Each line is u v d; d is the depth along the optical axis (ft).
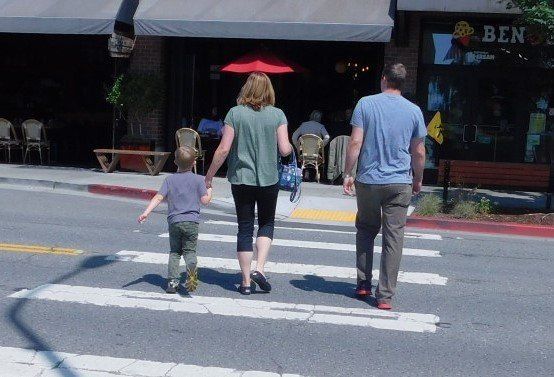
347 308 23.44
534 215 41.70
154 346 19.51
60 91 70.69
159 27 52.85
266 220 24.61
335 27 50.55
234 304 23.36
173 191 23.72
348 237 36.14
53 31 54.54
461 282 27.68
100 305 22.81
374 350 19.86
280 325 21.58
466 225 39.78
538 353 20.13
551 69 54.03
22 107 71.56
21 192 47.47
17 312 21.86
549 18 39.09
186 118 60.39
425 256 32.30
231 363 18.48
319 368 18.39
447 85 55.83
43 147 64.69
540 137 55.36
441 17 54.90
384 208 23.04
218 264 28.71
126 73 58.95
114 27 53.88
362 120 22.59
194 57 60.49
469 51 55.31
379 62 56.85
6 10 55.36
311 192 49.44
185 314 22.26
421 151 22.79
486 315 23.48
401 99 22.81
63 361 18.13
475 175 55.42
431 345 20.44
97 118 69.72
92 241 32.37
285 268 28.50
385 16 50.37
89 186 49.11
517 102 55.36
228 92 62.39
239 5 52.70
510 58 53.42
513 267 30.91
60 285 24.85
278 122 23.49
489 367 18.95
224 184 52.29
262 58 54.24
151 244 32.17
